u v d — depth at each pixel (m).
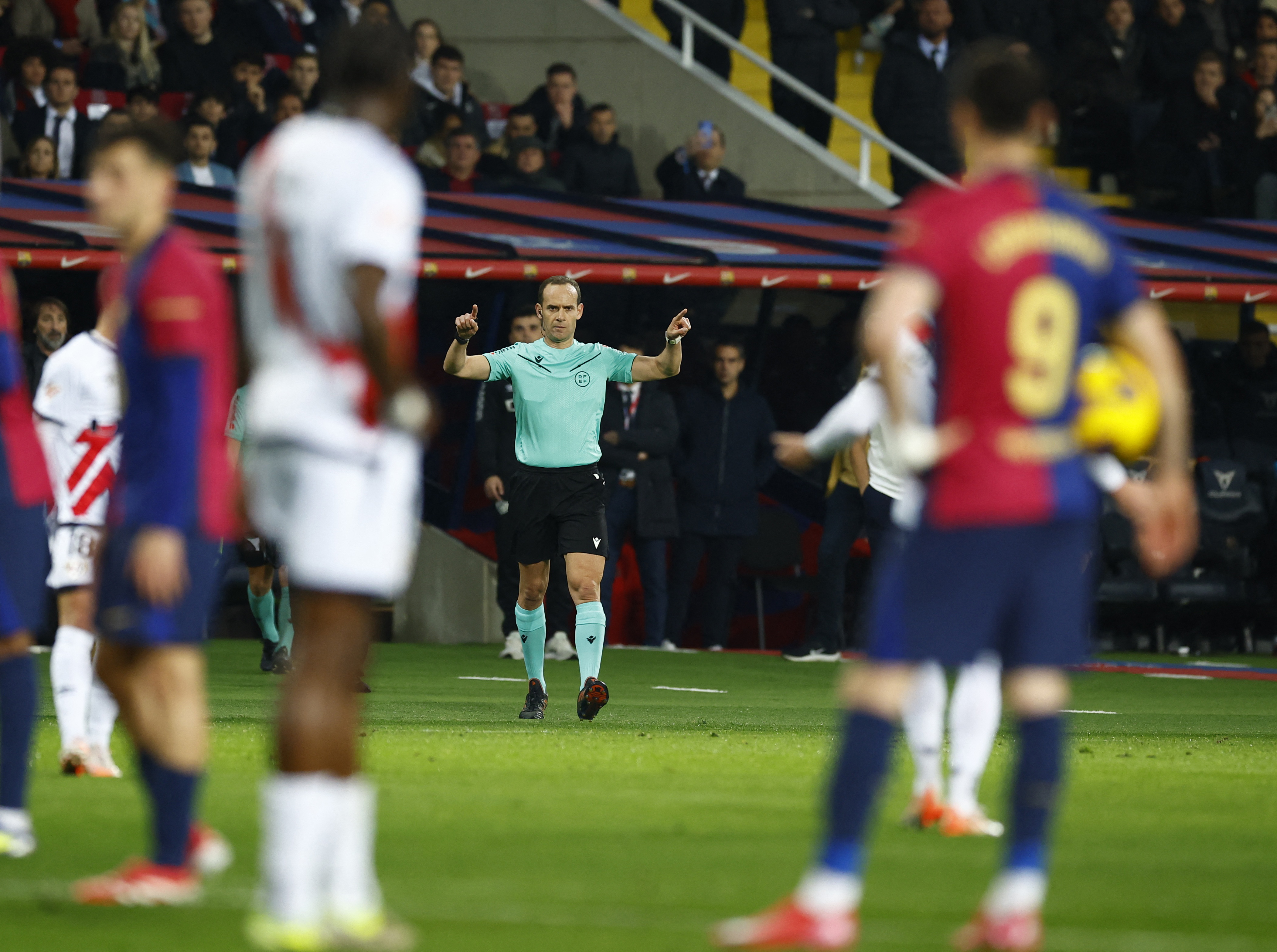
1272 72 77.62
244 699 37.09
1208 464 61.47
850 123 72.00
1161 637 62.41
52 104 62.94
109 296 17.69
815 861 13.93
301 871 13.16
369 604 13.71
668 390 61.50
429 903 15.16
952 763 19.95
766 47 81.94
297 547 13.34
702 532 57.78
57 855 17.44
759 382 62.72
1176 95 73.94
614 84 73.75
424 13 74.88
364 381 13.36
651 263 54.94
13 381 18.25
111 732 25.05
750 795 22.75
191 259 14.70
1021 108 13.91
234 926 14.24
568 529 33.41
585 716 33.34
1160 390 14.11
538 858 17.53
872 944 13.88
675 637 58.47
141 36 67.25
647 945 13.57
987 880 16.88
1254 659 60.22
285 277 13.25
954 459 13.52
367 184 13.07
